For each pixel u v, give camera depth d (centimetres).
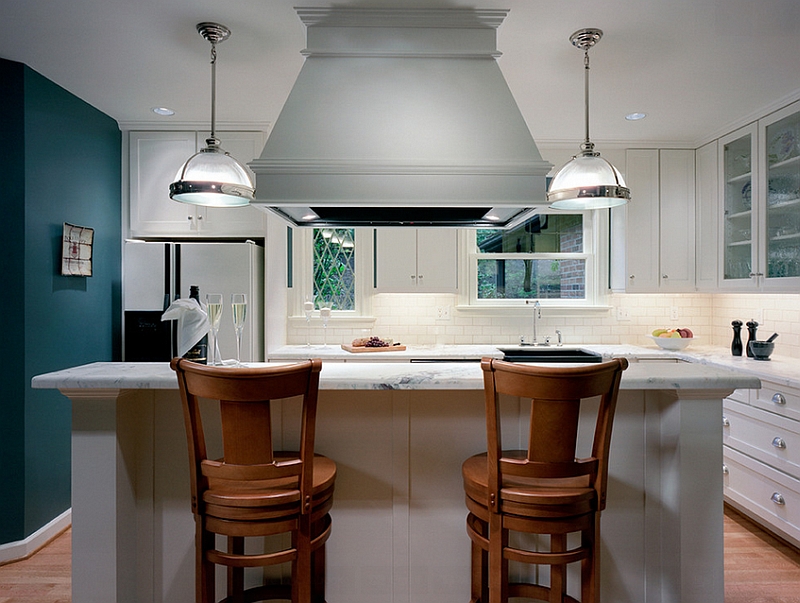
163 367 202
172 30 230
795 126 300
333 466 177
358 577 196
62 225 298
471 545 194
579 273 433
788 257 305
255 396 144
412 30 216
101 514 181
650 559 196
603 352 370
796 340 341
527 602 195
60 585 243
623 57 256
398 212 242
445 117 211
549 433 149
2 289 266
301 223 260
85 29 230
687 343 383
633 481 196
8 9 213
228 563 153
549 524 151
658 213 400
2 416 266
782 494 274
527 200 204
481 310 420
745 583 246
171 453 196
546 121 352
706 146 387
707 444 181
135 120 353
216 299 202
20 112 267
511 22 222
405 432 196
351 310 420
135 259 336
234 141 359
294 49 248
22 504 270
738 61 260
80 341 315
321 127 209
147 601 195
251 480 149
